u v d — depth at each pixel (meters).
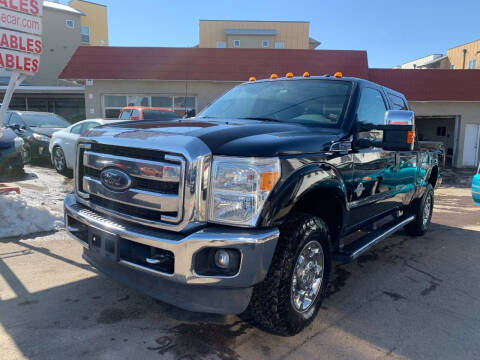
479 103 20.06
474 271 4.71
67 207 3.33
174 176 2.56
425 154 5.65
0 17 4.92
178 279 2.53
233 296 2.67
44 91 25.30
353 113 3.68
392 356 2.85
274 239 2.56
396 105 5.07
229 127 2.98
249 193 2.51
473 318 3.49
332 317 3.42
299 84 4.23
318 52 19.78
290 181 2.68
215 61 18.88
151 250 2.68
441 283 4.30
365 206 3.99
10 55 5.08
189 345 2.87
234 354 2.78
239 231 2.51
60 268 4.17
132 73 18.06
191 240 2.46
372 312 3.54
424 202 6.02
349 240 5.46
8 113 12.26
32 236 5.21
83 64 18.33
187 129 2.88
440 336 3.16
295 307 2.95
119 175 2.85
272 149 2.63
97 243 2.98
